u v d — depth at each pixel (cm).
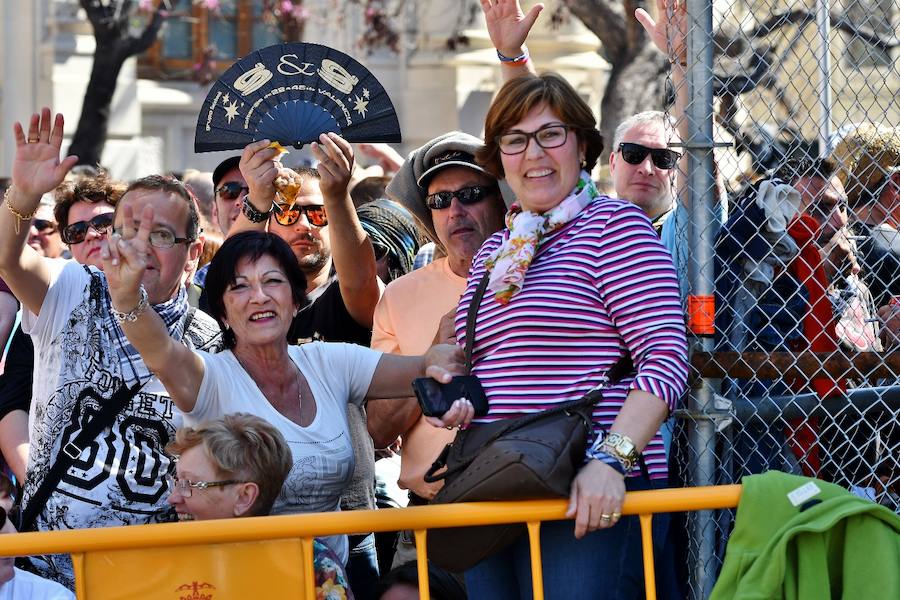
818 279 1110
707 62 1020
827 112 1200
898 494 1138
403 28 4972
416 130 5006
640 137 1346
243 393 1078
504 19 1262
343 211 1295
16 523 1131
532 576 917
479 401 930
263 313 1074
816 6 1235
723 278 1094
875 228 1197
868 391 1055
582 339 923
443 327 1119
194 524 911
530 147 945
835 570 930
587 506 873
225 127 1238
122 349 1121
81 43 4825
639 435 882
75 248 1446
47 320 1126
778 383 1098
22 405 1340
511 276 930
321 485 1077
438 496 926
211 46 4900
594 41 4928
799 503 920
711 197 1023
